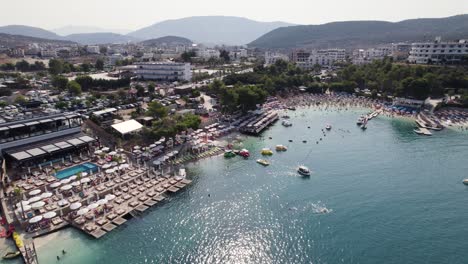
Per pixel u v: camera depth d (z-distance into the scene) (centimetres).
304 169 9288
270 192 8231
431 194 8162
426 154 10956
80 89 16788
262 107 17400
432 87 17450
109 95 16938
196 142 11269
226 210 7356
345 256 5856
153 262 5659
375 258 5803
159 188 8062
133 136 10812
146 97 16738
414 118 15788
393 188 8488
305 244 6200
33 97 15825
